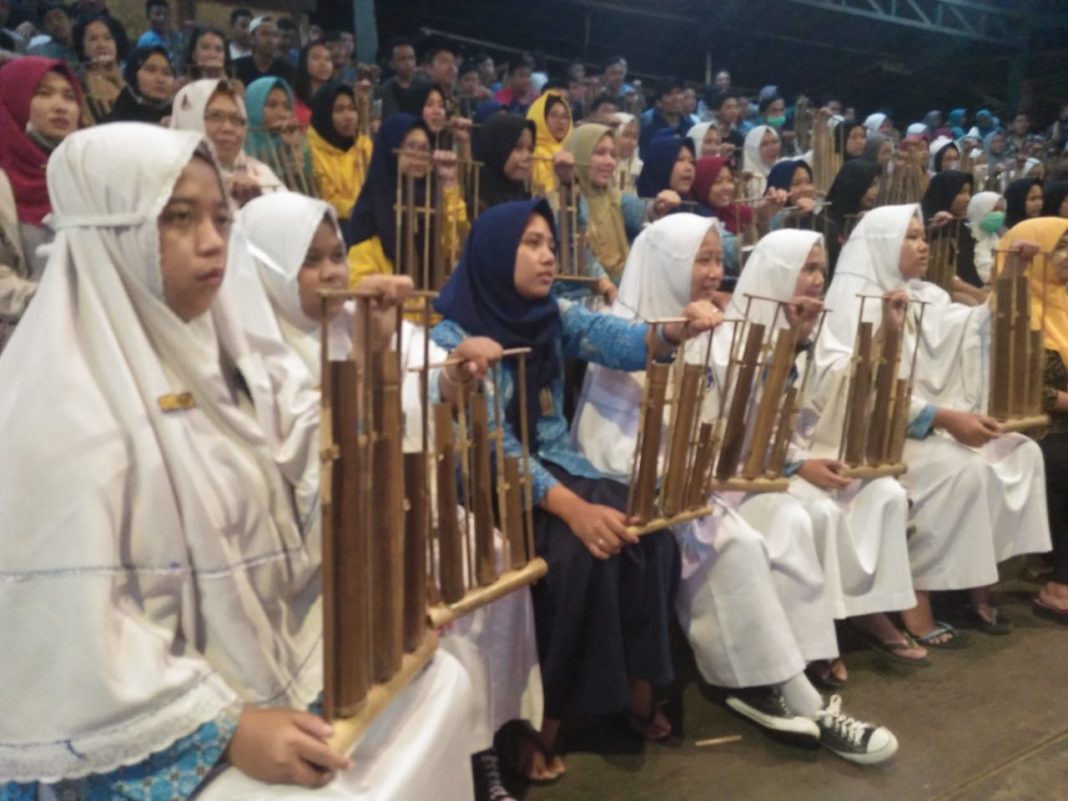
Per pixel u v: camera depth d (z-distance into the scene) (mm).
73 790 1062
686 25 9969
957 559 2643
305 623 1293
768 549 2184
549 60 9000
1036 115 11234
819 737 2092
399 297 1202
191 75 4137
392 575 1205
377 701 1174
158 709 1011
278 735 1051
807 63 11148
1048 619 2889
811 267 2463
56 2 5137
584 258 2990
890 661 2562
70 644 973
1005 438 2857
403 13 8898
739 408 2162
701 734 2162
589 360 2188
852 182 3982
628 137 4238
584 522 1821
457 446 1704
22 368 1060
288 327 1544
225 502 1146
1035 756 2090
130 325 1104
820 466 2416
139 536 1060
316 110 3590
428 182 2689
